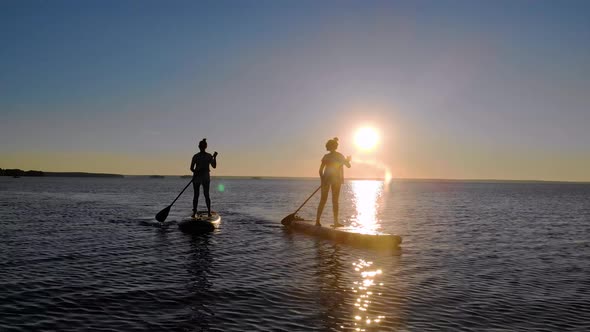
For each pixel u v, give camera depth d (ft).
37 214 80.74
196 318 22.12
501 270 35.94
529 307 25.08
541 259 41.65
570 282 31.73
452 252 45.09
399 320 22.33
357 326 21.29
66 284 28.48
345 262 37.96
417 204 155.63
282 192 273.95
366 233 48.29
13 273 31.22
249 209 108.68
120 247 44.24
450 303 25.57
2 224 62.80
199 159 61.57
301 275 32.50
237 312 23.20
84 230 57.52
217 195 209.26
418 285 29.96
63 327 20.45
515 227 73.56
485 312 23.99
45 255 38.75
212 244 47.32
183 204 123.85
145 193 209.05
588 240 57.00
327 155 55.72
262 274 32.68
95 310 23.12
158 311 23.16
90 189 260.83
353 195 269.64
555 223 82.53
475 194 298.76
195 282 29.73
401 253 43.62
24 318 21.61
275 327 20.95
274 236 54.34
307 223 59.41
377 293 27.53
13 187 277.85
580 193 348.59
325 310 23.77
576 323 22.39
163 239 50.47
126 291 27.02
